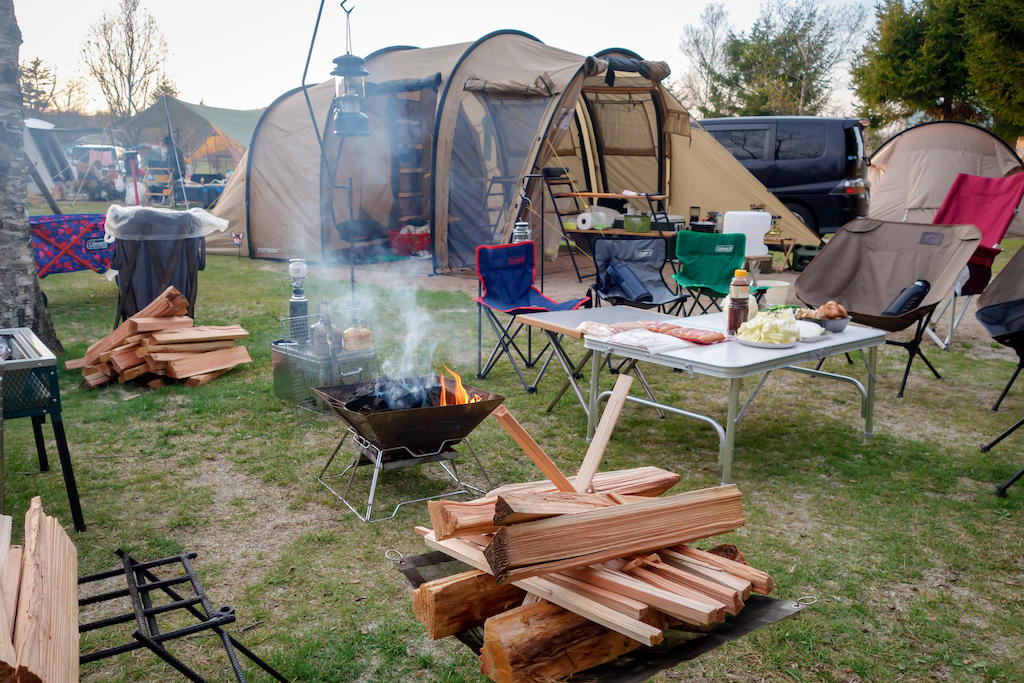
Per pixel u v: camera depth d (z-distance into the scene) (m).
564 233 9.55
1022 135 19.39
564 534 1.49
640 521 1.61
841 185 10.88
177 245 6.07
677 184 10.81
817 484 3.66
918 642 2.42
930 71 20.52
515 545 1.42
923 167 12.30
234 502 3.42
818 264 5.61
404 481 3.68
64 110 39.22
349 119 5.96
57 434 3.02
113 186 22.14
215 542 3.05
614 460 3.97
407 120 11.02
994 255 6.28
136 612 1.67
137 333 5.22
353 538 3.09
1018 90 16.84
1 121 5.39
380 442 3.20
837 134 10.88
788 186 11.09
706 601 1.44
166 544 3.01
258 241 11.67
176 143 21.05
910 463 3.93
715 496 1.76
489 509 1.62
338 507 3.38
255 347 6.25
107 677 2.22
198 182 20.02
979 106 20.64
